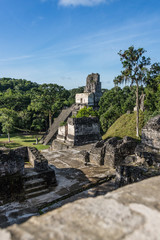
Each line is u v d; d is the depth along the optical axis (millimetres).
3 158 5461
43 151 12750
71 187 6449
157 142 7062
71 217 1489
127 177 5672
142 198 1791
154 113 19047
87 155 9609
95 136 17547
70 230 1324
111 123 29562
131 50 17875
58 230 1325
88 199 1818
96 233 1296
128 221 1427
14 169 5648
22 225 1411
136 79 18750
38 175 6320
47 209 5180
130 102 28766
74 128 16344
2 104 43688
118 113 29422
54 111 40031
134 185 2164
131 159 7449
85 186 6449
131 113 25297
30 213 4887
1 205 5273
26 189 5926
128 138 9750
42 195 5910
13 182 5543
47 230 1328
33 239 1228
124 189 2049
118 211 1562
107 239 1237
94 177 7258
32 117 42406
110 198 1801
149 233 1293
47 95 40094
